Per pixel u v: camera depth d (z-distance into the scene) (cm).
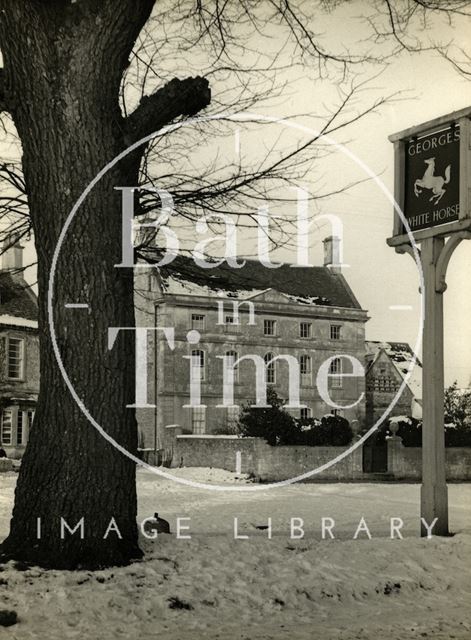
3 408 4334
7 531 1235
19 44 915
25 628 718
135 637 700
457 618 800
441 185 1209
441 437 1220
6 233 1253
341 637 712
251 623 761
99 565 891
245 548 987
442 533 1205
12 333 4400
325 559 962
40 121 923
